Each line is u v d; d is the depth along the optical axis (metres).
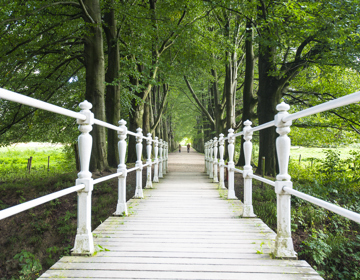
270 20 9.83
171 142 46.41
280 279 2.28
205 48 14.40
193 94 21.20
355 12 8.88
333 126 13.56
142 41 12.38
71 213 6.97
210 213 4.70
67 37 10.47
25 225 6.54
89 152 2.85
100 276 2.31
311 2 8.98
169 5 13.24
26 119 13.61
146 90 15.07
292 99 14.38
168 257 2.75
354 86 13.36
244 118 13.68
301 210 6.77
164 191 7.12
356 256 5.12
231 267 2.51
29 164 15.78
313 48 11.22
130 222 4.09
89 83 9.85
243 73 20.17
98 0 9.95
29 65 12.38
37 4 9.70
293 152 26.03
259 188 8.51
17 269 5.26
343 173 10.65
